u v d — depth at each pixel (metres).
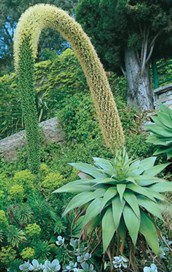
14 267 2.56
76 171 3.39
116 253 2.42
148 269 2.31
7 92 7.85
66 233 2.82
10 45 16.28
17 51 2.90
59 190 2.47
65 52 8.68
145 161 2.63
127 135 5.46
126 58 6.70
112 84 7.55
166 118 4.33
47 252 2.67
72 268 2.60
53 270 2.51
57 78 8.55
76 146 5.93
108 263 2.65
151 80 6.73
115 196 2.36
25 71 2.93
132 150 4.69
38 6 2.79
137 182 2.44
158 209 2.28
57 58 8.71
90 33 6.64
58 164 5.07
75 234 2.80
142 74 6.57
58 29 2.74
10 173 5.89
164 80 7.20
